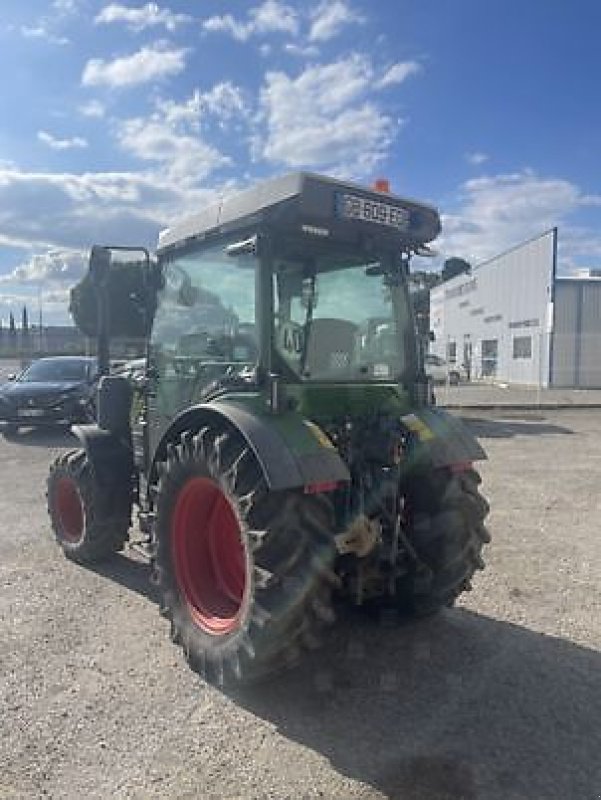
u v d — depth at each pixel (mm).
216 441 3418
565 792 2615
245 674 3211
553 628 4141
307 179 3336
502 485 8469
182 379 4328
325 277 3822
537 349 31188
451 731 3027
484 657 3744
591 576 5066
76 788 2623
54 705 3223
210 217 3941
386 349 4109
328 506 3336
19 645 3863
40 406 12594
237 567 3709
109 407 5184
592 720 3119
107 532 5109
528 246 32375
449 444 3949
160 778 2689
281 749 2893
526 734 3004
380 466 3648
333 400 3707
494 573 5125
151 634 4023
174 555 3789
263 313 3541
